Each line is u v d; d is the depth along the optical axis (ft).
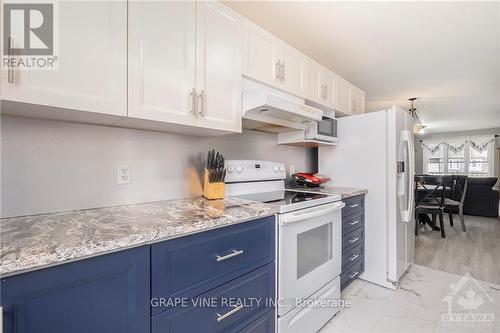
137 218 3.41
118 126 4.35
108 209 4.10
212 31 4.46
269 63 5.67
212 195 5.22
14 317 1.98
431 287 7.06
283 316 4.35
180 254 3.03
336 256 5.77
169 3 3.84
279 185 6.79
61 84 2.86
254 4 5.39
